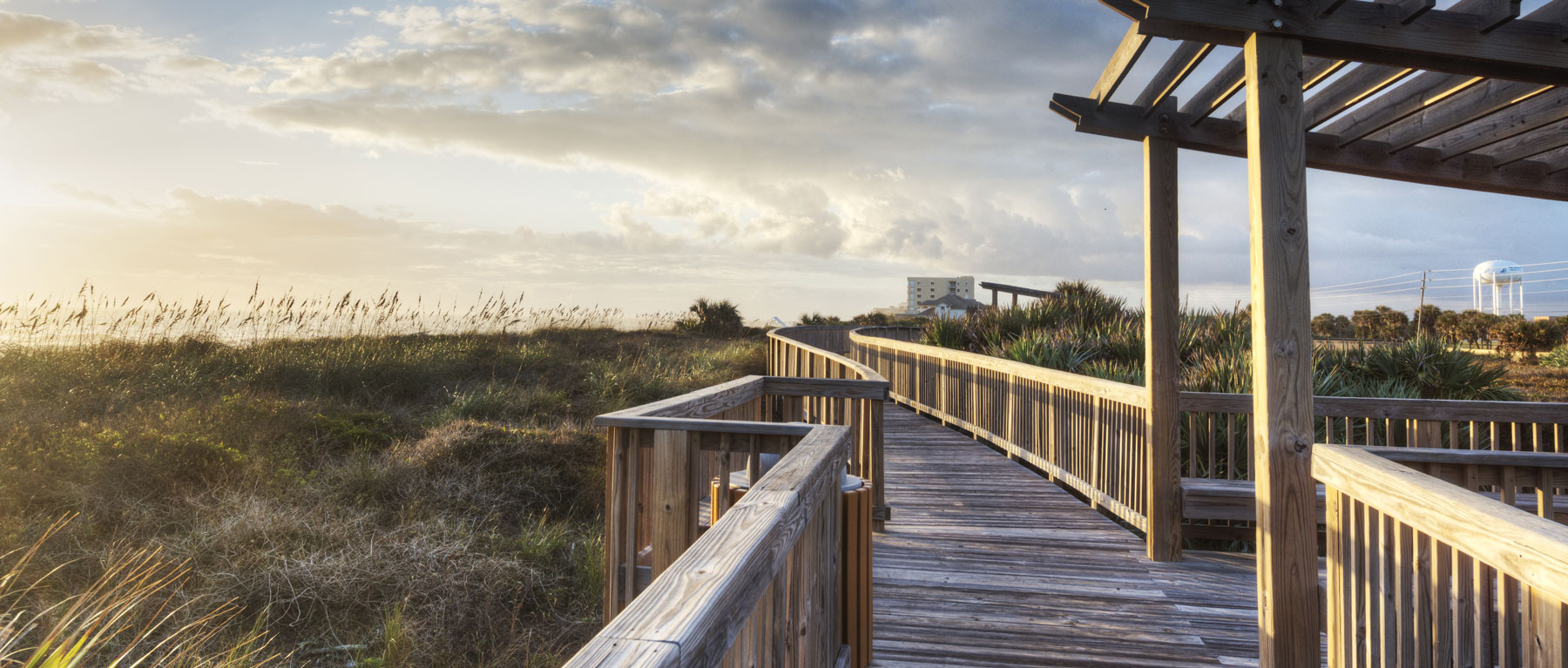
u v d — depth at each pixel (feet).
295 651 12.18
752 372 52.95
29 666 7.35
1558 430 15.20
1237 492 14.98
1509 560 5.27
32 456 17.30
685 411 11.47
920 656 10.80
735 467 16.03
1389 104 11.82
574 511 19.42
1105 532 16.83
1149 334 14.66
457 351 41.29
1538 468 8.20
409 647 12.31
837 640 9.02
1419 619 6.88
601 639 2.92
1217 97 12.28
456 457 20.97
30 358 28.37
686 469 10.07
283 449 20.70
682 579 3.72
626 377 37.01
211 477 18.15
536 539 16.83
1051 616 12.24
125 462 17.35
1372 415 15.94
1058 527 17.22
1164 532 14.83
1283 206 8.93
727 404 13.30
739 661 4.28
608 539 10.57
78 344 31.40
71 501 15.75
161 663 10.30
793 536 5.69
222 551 14.62
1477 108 11.18
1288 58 8.95
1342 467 8.05
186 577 13.58
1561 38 8.64
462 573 14.71
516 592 14.70
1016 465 24.45
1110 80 12.62
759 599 4.51
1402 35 8.77
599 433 23.59
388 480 19.13
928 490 20.84
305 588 13.50
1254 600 12.92
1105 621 12.05
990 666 10.48
